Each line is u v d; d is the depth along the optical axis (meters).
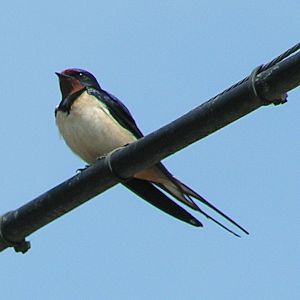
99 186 9.94
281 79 8.56
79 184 9.98
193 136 9.19
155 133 9.40
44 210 10.21
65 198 10.09
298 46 8.57
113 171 9.80
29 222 10.33
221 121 9.00
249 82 8.75
